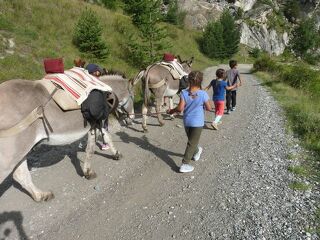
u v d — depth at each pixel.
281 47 69.44
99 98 5.66
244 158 7.31
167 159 7.33
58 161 6.95
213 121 9.66
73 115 5.39
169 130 9.30
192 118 6.39
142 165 7.02
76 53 14.46
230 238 4.63
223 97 9.33
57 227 4.94
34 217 5.12
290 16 76.06
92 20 15.13
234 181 6.22
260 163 7.04
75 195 5.76
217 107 9.38
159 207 5.45
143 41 17.20
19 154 4.74
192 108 6.39
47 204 5.46
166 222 5.05
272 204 5.42
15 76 10.34
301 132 9.28
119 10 29.66
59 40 14.89
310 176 6.50
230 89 11.20
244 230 4.77
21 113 4.66
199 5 57.41
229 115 11.26
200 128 6.43
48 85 5.14
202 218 5.11
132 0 16.78
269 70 27.64
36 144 5.20
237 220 5.01
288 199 5.59
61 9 18.12
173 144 8.27
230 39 45.59
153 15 16.97
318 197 5.66
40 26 15.08
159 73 8.94
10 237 4.65
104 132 6.92
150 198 5.73
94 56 14.95
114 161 7.11
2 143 4.56
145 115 8.93
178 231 4.84
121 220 5.12
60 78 5.33
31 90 4.89
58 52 13.70
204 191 5.91
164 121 10.09
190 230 4.85
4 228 4.82
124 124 9.54
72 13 18.34
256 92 16.36
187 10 55.69
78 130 5.58
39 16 15.83
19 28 13.89
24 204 5.41
